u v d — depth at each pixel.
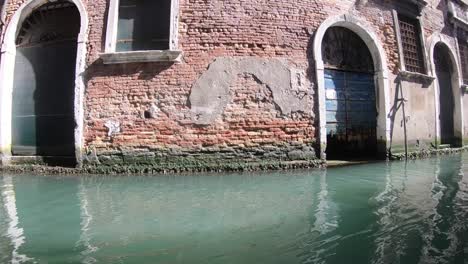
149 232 3.45
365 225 3.53
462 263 2.63
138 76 6.54
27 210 4.23
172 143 6.47
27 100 7.27
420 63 9.31
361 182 5.58
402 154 8.20
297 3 7.07
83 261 2.81
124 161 6.48
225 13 6.69
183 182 5.64
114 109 6.54
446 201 4.32
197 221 3.76
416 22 9.34
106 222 3.77
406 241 3.08
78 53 6.65
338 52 7.96
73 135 6.94
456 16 10.66
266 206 4.28
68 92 7.08
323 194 4.84
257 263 2.73
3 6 7.34
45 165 6.87
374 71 8.26
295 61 6.94
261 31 6.78
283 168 6.62
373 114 8.33
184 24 6.64
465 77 11.29
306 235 3.30
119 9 6.78
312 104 6.99
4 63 7.20
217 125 6.53
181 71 6.54
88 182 5.72
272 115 6.73
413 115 8.77
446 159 8.20
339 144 7.89
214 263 2.75
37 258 2.87
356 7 7.89
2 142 7.10
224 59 6.61
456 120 10.71
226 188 5.23
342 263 2.70
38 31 7.38
